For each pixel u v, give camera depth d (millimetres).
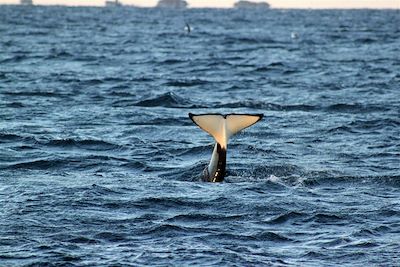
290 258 39312
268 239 42031
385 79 125000
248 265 38281
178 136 72250
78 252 39656
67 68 138875
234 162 60031
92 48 193750
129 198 48875
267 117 83000
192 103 94500
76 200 48062
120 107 89938
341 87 113125
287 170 57406
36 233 42281
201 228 43531
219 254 39531
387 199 49906
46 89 104625
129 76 125188
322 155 64125
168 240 41562
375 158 63375
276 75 132250
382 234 42969
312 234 42906
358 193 51281
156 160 62000
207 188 51469
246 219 45250
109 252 39719
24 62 149750
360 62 161125
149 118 82062
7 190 50625
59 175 55812
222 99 98812
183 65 150250
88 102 93875
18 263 38188
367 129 77562
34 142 67438
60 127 75562
